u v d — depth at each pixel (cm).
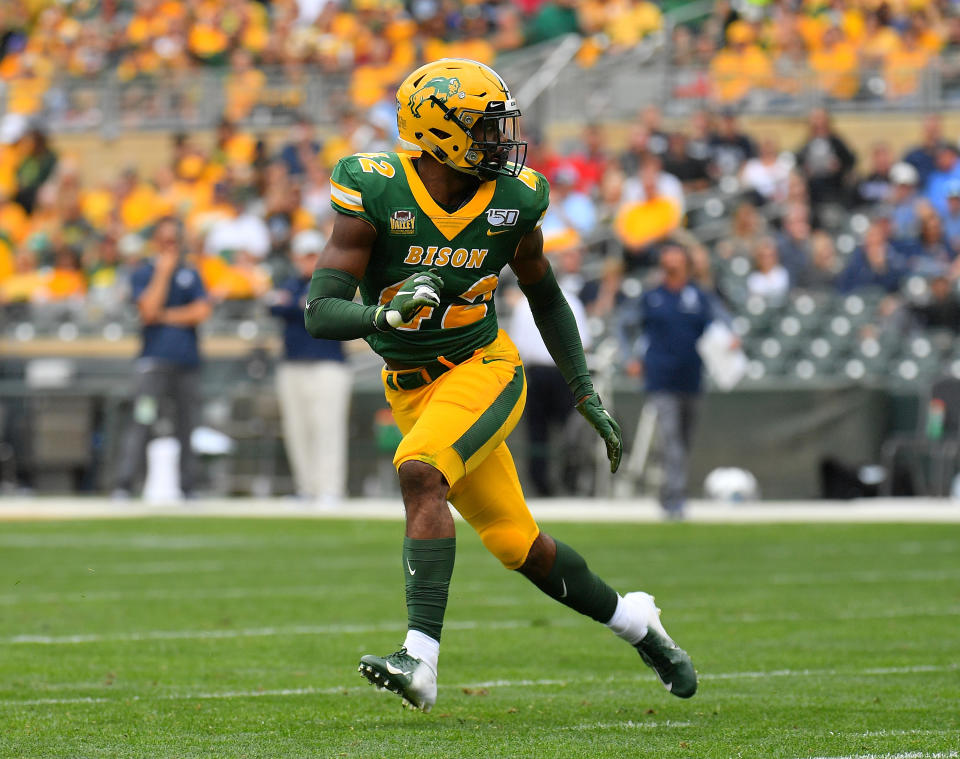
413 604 1588
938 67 8038
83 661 2178
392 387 1731
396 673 1530
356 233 1638
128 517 5094
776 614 2733
